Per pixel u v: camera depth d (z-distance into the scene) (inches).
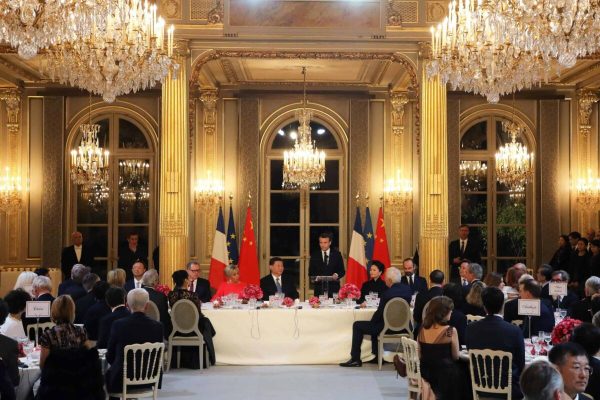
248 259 586.9
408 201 746.2
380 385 426.6
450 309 296.7
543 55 426.6
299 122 737.6
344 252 753.6
